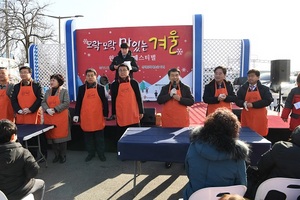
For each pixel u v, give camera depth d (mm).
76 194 3367
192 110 6398
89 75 4215
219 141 1894
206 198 1918
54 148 4449
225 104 4125
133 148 3006
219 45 7254
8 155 2303
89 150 4496
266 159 2295
